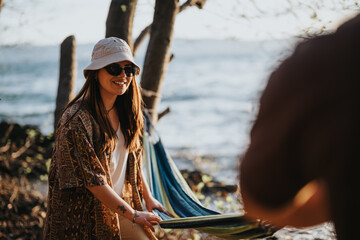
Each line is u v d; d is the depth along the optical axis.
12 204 5.15
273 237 2.61
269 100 0.54
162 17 3.83
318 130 0.50
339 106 0.50
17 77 32.84
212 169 8.04
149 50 3.89
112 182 2.39
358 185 0.49
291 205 0.53
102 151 2.25
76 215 2.21
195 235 4.15
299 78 0.52
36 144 8.61
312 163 0.51
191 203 2.86
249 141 0.55
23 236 4.64
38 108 21.05
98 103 2.29
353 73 0.50
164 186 2.99
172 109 19.20
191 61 43.41
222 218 1.62
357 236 0.50
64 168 2.16
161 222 2.12
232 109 18.41
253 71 31.95
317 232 2.63
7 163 6.34
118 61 2.26
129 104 2.43
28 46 5.28
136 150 2.50
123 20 3.72
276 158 0.52
